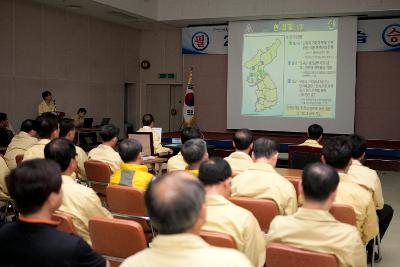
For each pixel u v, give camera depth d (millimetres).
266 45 10422
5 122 6676
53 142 2566
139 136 5883
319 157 5449
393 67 9812
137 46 12898
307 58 10094
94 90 11352
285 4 9883
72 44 10547
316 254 1797
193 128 4641
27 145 4812
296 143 9203
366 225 2730
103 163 4164
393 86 9844
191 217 1166
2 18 8805
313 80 10078
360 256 1842
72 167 2582
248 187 2811
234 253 1181
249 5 10188
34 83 9602
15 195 1537
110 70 11891
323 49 9961
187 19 10852
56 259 1471
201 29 11547
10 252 1500
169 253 1156
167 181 1204
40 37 9672
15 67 9133
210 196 2074
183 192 1169
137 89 13000
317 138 6008
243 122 10750
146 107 13141
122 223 2184
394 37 9727
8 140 6270
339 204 2424
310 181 1863
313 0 9664
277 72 10359
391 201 6230
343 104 9891
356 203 2672
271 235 1955
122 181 3246
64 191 2432
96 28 11281
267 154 2957
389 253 4078
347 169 2898
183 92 11906
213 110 11664
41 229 1516
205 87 11695
